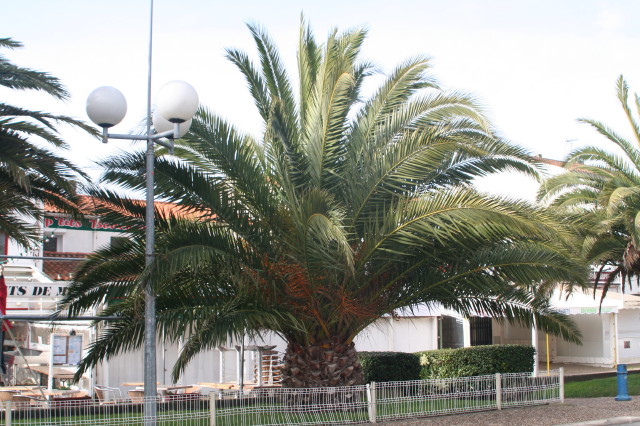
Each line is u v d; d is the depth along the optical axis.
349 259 8.77
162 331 10.09
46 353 18.03
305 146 11.70
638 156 18.73
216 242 10.08
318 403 10.99
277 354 19.09
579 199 18.48
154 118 9.30
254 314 10.45
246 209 10.87
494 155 11.43
